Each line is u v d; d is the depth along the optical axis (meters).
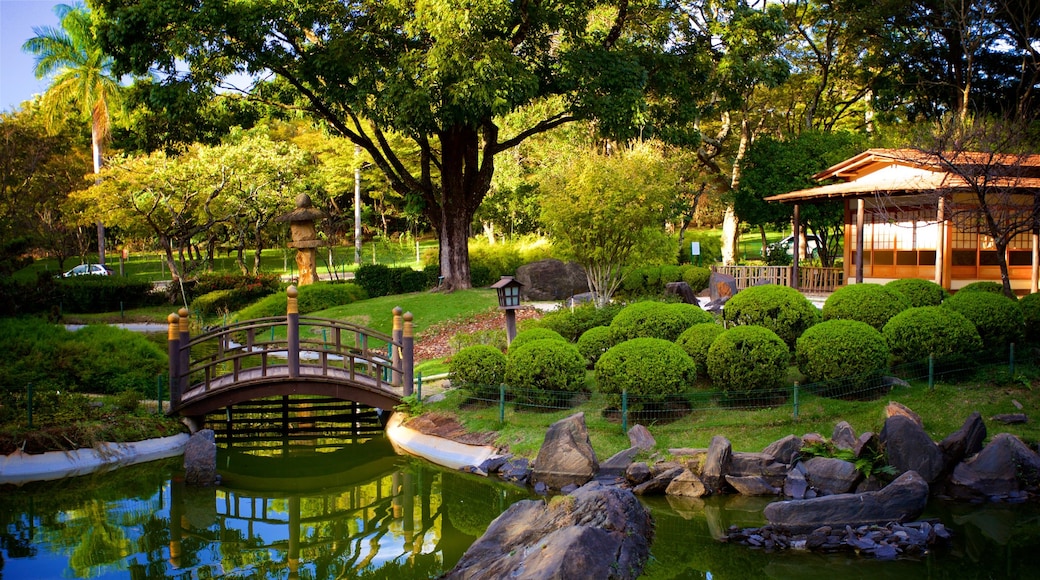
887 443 11.21
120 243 55.91
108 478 13.23
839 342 13.23
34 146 41.72
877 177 25.03
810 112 39.03
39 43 43.31
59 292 33.28
